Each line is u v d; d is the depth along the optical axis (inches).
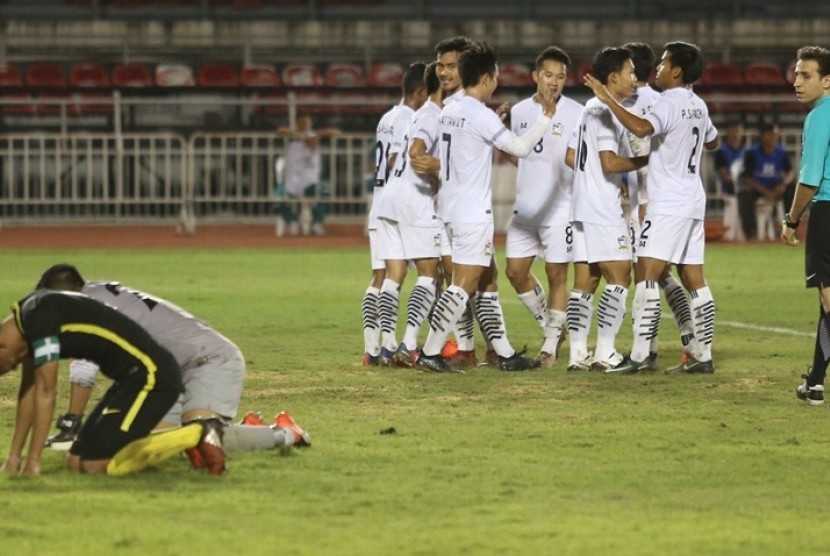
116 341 722.8
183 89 3233.3
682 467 769.6
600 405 981.8
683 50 1122.0
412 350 1164.5
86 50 3484.3
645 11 3673.7
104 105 3216.0
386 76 3346.5
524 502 684.1
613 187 1130.7
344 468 761.0
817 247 967.6
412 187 1164.5
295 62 3538.4
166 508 668.7
